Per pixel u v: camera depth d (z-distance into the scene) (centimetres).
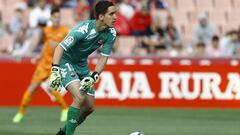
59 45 2706
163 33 6134
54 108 5103
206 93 5206
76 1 6738
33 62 5225
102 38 2758
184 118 4494
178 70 5216
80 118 2831
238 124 4159
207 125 4078
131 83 5216
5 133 3503
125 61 5216
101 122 4147
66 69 2783
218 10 7094
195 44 6206
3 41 6303
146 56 5228
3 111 4862
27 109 5006
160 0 6894
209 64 5206
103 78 5203
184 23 6888
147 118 4469
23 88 5231
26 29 6028
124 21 6269
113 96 5212
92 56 5131
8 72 5219
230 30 6619
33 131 3628
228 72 5203
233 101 5212
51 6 6381
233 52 5956
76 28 2714
